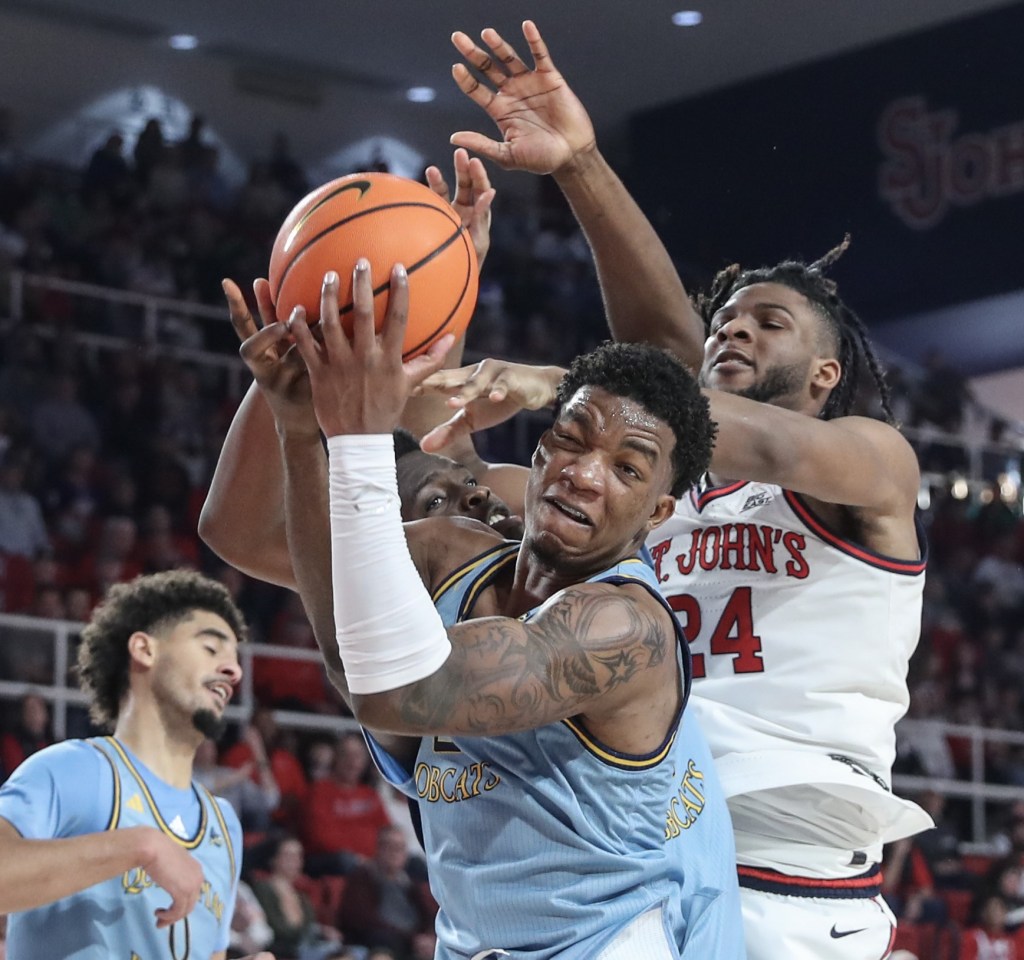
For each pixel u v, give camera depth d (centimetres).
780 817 272
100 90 1412
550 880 204
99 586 970
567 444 203
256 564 236
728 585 279
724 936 219
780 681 272
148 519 1039
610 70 1471
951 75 1388
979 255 1374
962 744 1146
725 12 1367
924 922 879
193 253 1320
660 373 204
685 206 1517
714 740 271
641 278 270
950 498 1371
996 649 1267
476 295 203
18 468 1009
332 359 181
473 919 208
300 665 940
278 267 193
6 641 800
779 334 287
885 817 273
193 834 333
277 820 808
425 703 181
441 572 218
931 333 1462
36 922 308
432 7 1362
